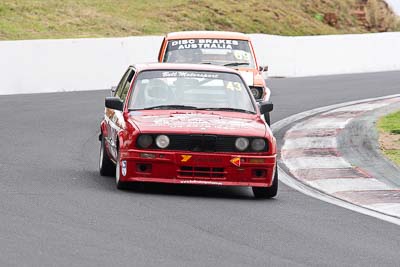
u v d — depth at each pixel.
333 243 28.94
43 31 131.12
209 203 35.59
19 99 80.88
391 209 36.53
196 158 36.34
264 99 59.56
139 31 141.00
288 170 46.53
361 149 52.66
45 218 30.66
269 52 110.94
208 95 40.50
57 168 43.56
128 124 37.53
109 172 41.72
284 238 29.36
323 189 41.31
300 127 62.72
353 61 121.50
